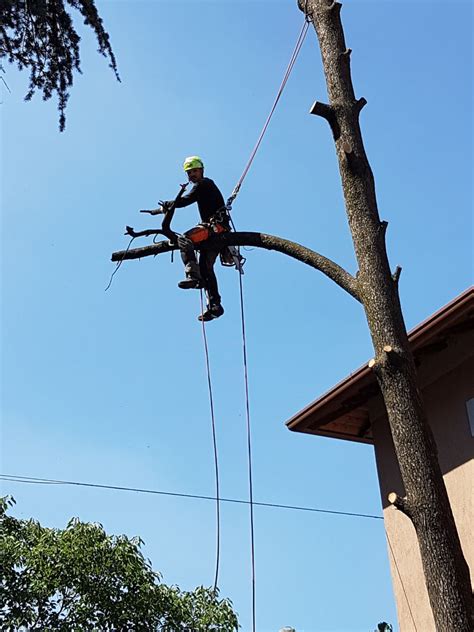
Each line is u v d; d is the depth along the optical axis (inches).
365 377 337.1
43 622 446.9
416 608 310.2
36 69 343.3
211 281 291.4
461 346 327.6
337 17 249.6
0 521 492.1
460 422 318.3
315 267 230.8
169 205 277.3
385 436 355.6
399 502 182.5
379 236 216.2
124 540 485.1
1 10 325.1
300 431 376.2
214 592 502.6
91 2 343.9
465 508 304.2
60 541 475.8
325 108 231.5
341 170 227.6
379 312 203.9
